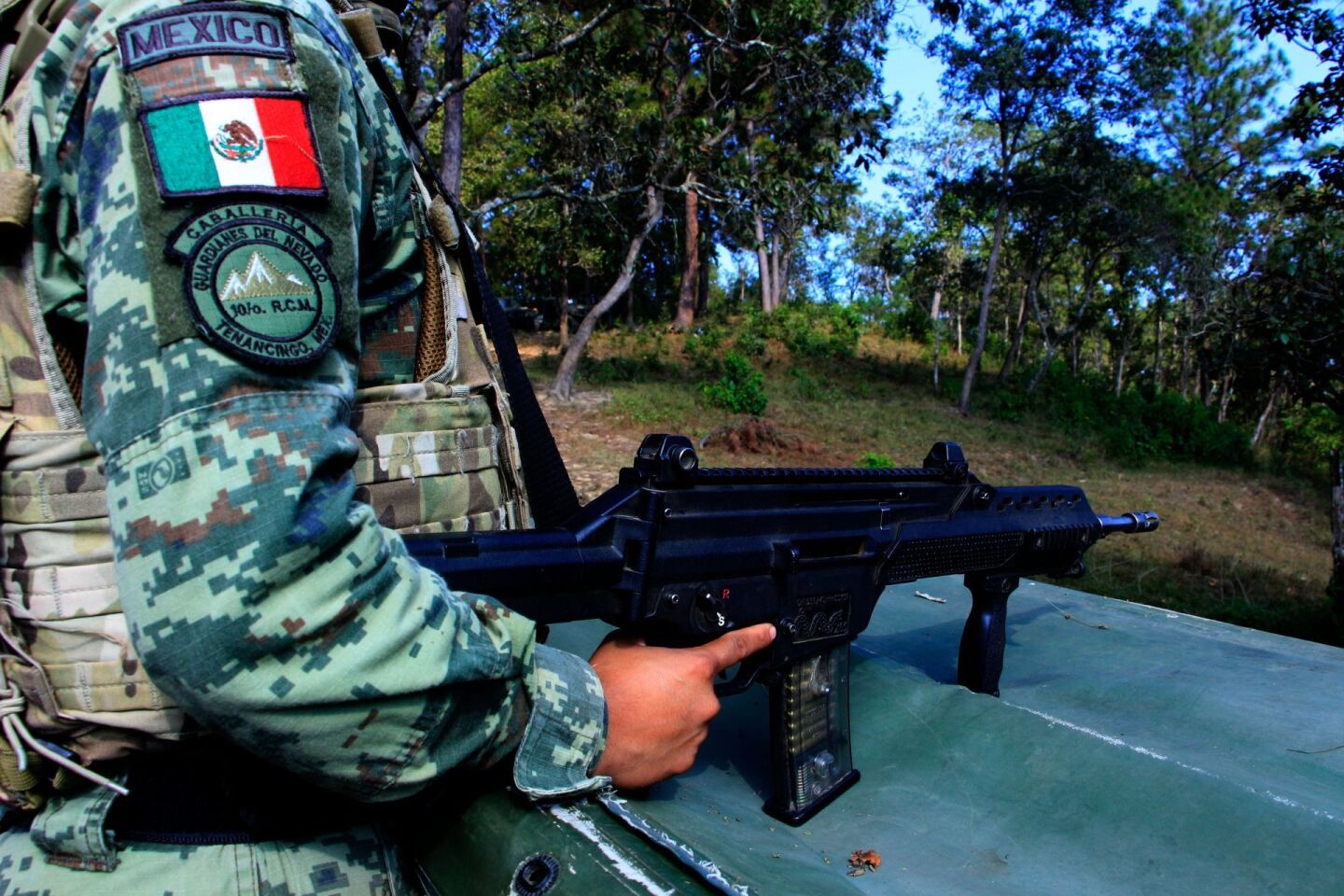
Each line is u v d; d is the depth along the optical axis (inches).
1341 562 285.7
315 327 28.7
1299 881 44.8
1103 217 812.6
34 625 31.9
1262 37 237.9
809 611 56.0
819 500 58.3
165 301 26.6
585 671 38.1
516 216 612.4
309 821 33.8
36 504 31.3
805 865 42.8
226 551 25.8
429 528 42.1
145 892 32.0
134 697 31.8
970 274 1055.6
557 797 35.3
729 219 517.0
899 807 55.1
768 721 60.7
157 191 26.9
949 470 68.8
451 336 43.9
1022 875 47.4
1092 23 686.5
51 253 30.4
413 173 42.3
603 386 678.5
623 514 45.1
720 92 512.1
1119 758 53.8
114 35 28.4
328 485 28.3
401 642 29.0
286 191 28.3
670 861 32.9
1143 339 1243.8
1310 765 59.9
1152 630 93.1
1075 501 80.7
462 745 32.4
